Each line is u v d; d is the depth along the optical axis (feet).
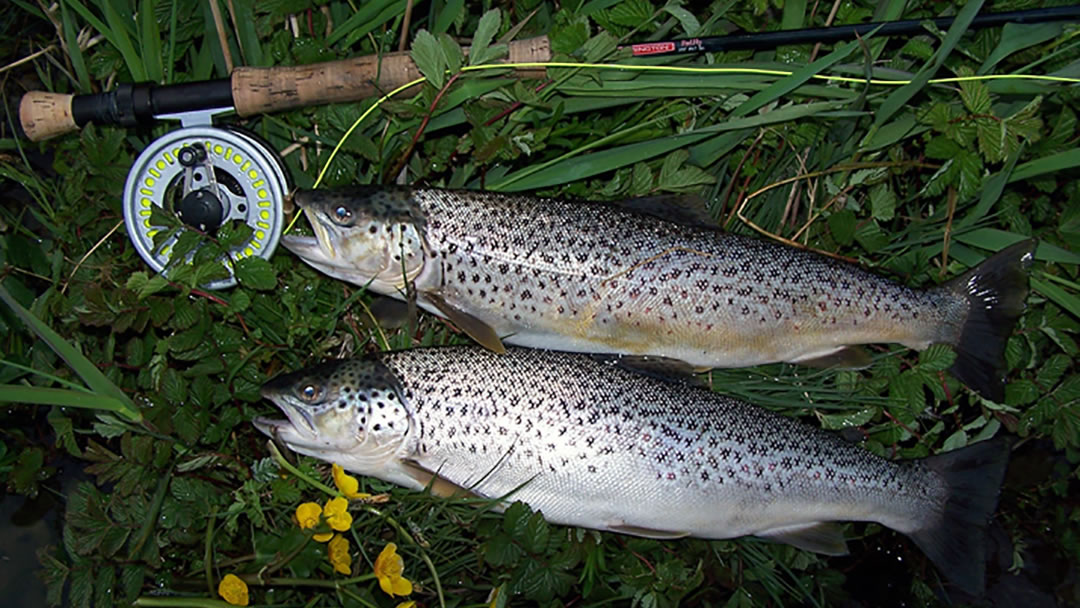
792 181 1.79
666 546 1.74
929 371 1.73
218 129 1.60
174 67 1.77
